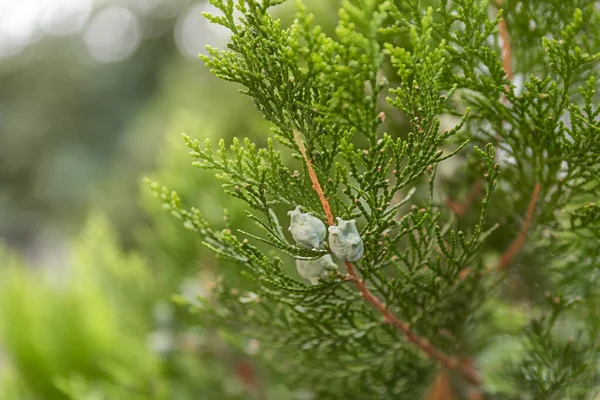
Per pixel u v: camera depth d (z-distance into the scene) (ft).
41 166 14.34
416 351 1.66
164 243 2.31
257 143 2.26
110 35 15.10
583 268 1.63
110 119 14.55
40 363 2.62
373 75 1.30
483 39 1.41
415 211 1.44
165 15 13.39
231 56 1.35
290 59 1.29
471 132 1.60
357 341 1.55
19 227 13.64
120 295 2.61
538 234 1.61
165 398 2.18
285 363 1.82
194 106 3.44
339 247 1.31
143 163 5.50
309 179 1.42
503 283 1.76
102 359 2.59
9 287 2.74
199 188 2.15
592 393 1.65
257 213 1.99
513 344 1.83
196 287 2.08
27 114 14.87
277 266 1.38
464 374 1.71
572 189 1.47
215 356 2.21
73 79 14.92
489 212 1.66
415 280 1.48
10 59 15.55
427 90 1.32
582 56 1.34
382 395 1.73
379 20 1.27
